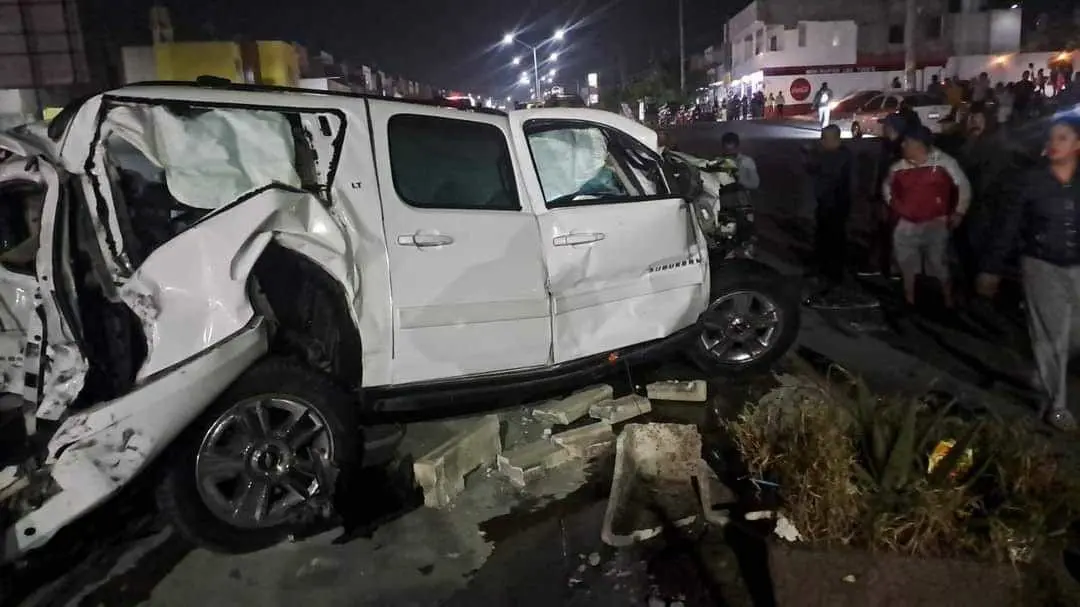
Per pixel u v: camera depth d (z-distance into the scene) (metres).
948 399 4.80
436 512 3.87
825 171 7.77
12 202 3.81
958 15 39.19
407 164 4.07
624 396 5.18
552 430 4.69
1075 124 4.05
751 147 20.11
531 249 4.26
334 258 3.64
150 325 3.25
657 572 3.27
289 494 3.64
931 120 21.31
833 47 39.72
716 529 3.55
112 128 3.42
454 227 4.03
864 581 2.62
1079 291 4.16
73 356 3.19
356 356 3.83
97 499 3.05
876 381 5.19
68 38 7.55
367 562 3.45
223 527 3.48
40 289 3.12
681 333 4.94
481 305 4.10
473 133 4.26
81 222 3.31
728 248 5.63
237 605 3.17
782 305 5.36
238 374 3.38
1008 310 6.62
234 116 3.76
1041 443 3.60
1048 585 2.70
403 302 3.88
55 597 3.27
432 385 4.08
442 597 3.18
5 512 2.94
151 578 3.38
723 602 3.04
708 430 4.59
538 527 3.70
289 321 3.96
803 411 3.21
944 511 2.60
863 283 7.77
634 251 4.63
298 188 3.64
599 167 4.83
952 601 2.59
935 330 6.22
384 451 4.46
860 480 2.79
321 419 3.64
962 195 6.30
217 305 3.30
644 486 4.07
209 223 3.35
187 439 3.39
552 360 4.41
